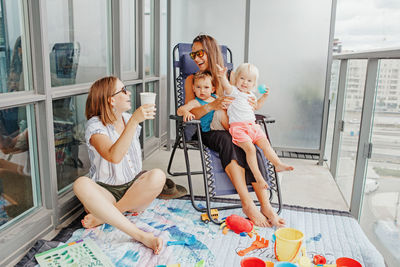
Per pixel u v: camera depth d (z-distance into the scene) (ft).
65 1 7.36
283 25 12.21
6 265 5.68
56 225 7.00
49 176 6.76
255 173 7.05
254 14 12.34
